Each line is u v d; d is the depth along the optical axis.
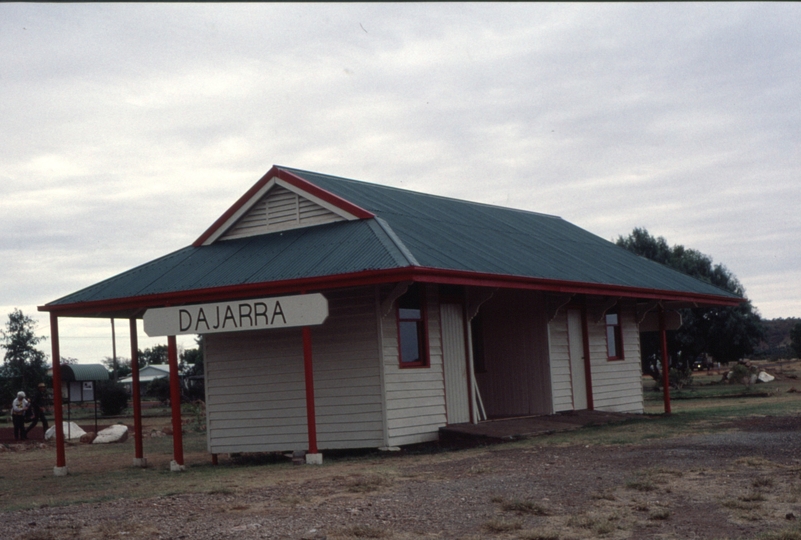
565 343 20.44
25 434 27.86
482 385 20.53
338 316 15.77
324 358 15.84
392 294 15.16
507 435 15.77
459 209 21.42
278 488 10.47
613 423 18.70
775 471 9.95
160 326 14.49
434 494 9.34
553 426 17.41
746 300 24.75
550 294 19.72
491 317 20.58
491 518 7.95
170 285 15.45
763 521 7.54
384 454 14.82
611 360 22.39
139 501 10.05
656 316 23.97
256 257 15.77
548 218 26.41
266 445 16.30
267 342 16.48
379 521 8.02
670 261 50.09
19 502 11.39
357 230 15.50
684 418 19.02
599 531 7.29
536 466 11.33
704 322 48.50
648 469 10.34
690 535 7.15
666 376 22.33
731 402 27.45
